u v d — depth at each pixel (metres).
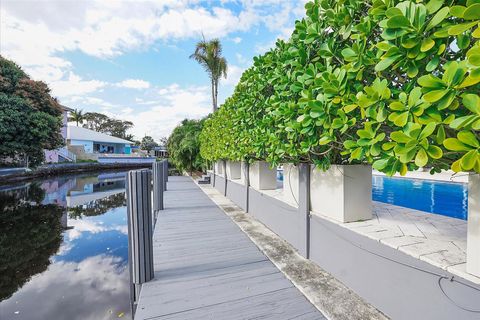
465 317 1.55
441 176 8.25
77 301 3.57
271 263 3.26
